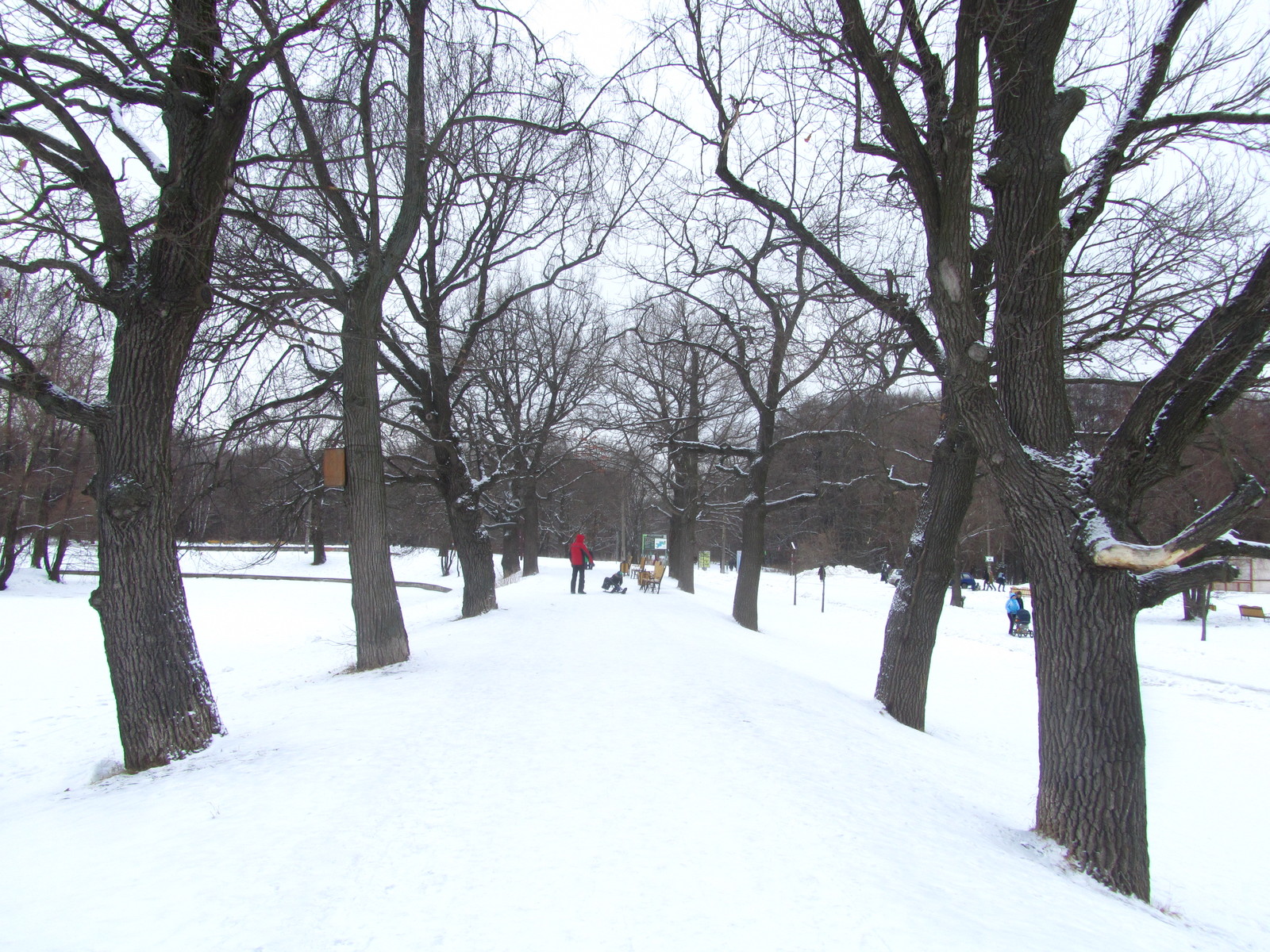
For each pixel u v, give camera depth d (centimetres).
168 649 695
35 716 1209
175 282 690
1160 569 587
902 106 618
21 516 3269
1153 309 819
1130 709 562
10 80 636
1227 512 476
